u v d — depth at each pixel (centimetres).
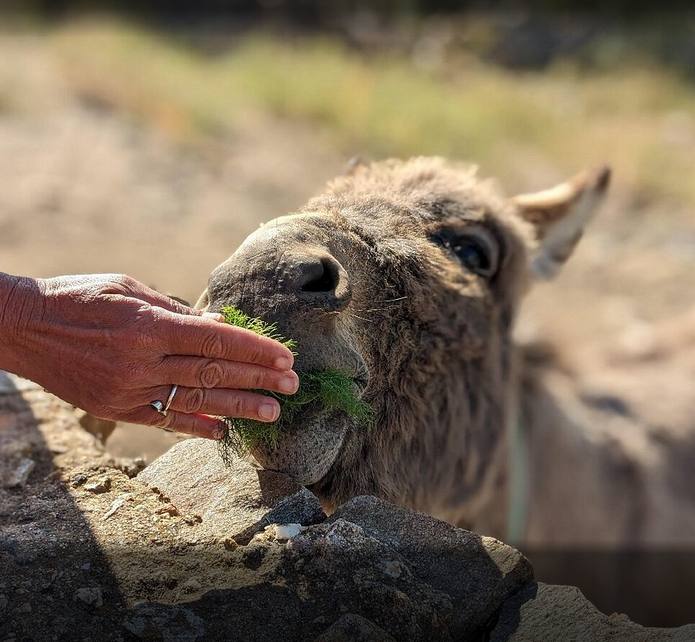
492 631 252
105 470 317
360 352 296
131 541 273
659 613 572
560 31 2198
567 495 536
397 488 338
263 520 274
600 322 983
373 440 324
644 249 1227
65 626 243
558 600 258
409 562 262
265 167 1346
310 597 250
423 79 1823
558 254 509
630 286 1103
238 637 240
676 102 1802
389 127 1524
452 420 375
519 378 498
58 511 290
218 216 1156
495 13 2406
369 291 314
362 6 2394
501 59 2097
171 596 251
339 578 253
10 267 910
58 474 314
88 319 249
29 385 377
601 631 248
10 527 282
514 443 472
